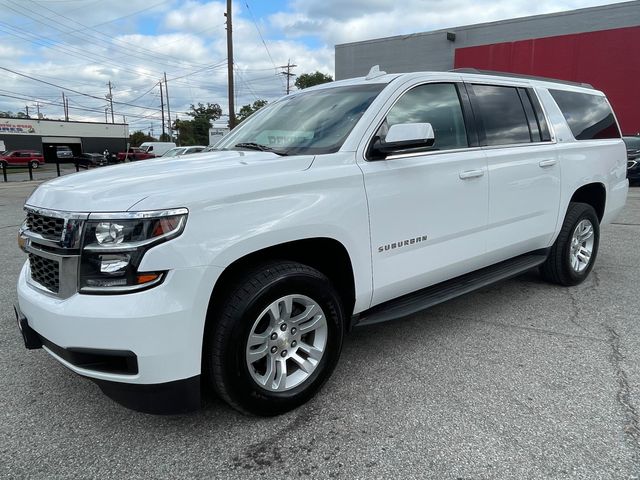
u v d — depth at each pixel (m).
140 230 2.14
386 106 3.13
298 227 2.54
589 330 3.79
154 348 2.16
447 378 3.08
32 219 2.57
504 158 3.77
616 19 19.92
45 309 2.30
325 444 2.44
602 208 5.08
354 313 3.02
